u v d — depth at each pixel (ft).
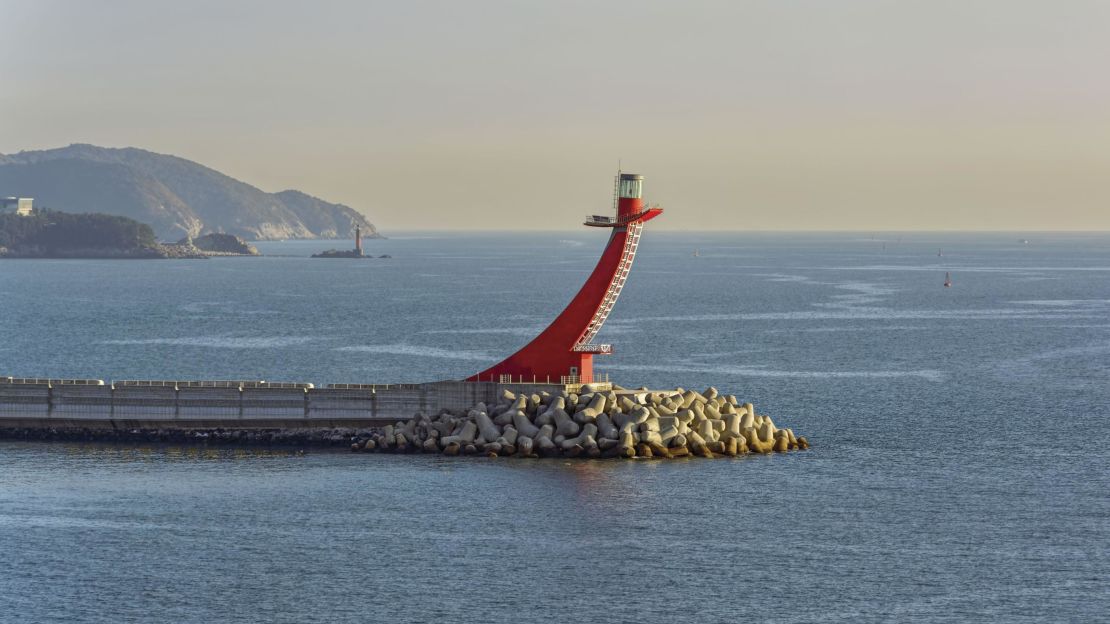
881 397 440.45
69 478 292.61
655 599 221.66
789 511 269.85
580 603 219.82
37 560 239.30
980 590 226.58
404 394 325.62
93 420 332.19
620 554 242.37
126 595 223.30
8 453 316.81
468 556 240.94
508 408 319.06
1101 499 284.00
